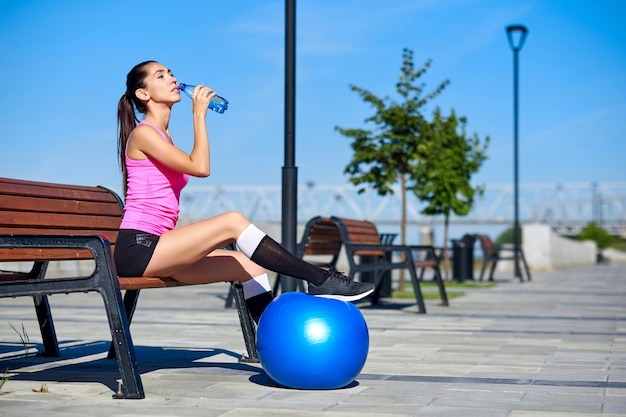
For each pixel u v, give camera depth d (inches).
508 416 172.1
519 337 331.6
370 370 236.8
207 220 207.9
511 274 1245.1
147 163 210.8
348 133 680.4
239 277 222.5
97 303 498.6
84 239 185.6
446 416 171.0
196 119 213.3
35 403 180.5
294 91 361.1
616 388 208.8
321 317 197.5
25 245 181.8
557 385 213.0
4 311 440.5
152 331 340.8
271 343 198.1
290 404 181.6
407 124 674.2
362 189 692.7
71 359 255.9
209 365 241.6
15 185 207.3
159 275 209.6
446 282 844.0
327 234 456.8
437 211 845.8
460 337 330.0
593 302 560.1
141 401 183.6
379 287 502.3
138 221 209.3
